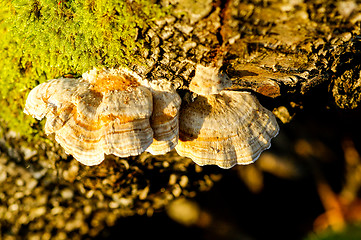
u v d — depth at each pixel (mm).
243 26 396
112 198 491
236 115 418
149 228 612
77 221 506
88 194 489
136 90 409
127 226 553
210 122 417
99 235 520
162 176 489
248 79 425
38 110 415
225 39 400
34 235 501
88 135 407
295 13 391
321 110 472
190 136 417
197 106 419
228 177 703
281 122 464
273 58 412
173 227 672
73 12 411
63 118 408
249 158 416
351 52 421
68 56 420
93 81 415
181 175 494
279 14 392
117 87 413
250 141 417
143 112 404
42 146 475
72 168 476
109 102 404
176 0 393
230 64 413
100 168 472
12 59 441
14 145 478
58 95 411
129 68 414
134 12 400
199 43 403
